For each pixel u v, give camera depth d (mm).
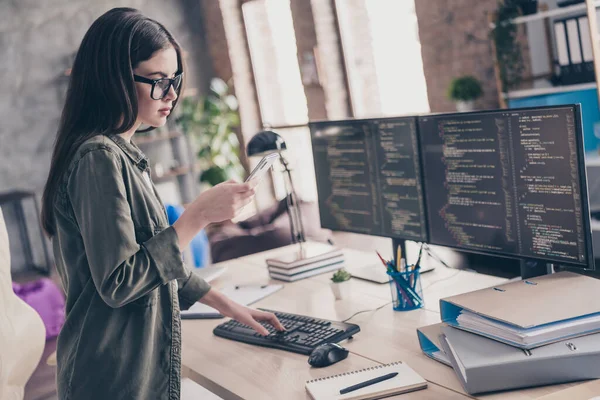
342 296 2068
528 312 1385
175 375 1469
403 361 1540
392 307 1936
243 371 1627
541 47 4055
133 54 1405
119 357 1392
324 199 2412
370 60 5781
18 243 6445
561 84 3965
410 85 5461
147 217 1429
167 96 1466
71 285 1446
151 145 7160
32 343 2424
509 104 4297
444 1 4789
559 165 1617
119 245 1312
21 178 6492
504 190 1769
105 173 1348
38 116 6535
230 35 7078
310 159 6598
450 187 1924
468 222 1897
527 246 1744
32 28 6469
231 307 1792
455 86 4699
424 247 2389
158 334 1461
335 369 1552
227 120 6961
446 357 1494
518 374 1307
